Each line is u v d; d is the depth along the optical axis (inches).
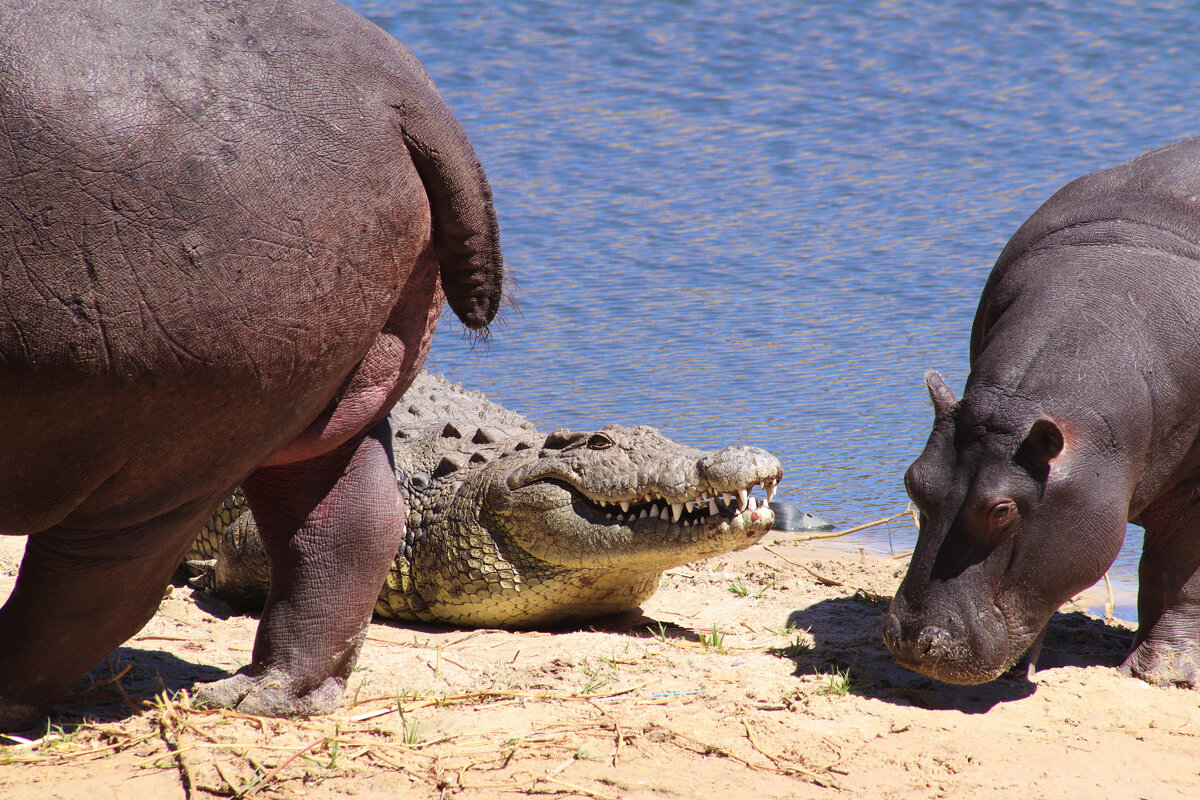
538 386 1111.6
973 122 2222.0
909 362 1171.3
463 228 412.8
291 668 468.1
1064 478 493.0
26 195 325.7
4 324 330.3
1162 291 536.7
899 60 2736.2
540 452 652.1
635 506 618.2
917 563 514.0
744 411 1051.3
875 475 938.7
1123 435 507.2
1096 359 514.0
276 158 354.3
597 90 2468.0
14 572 672.4
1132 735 493.0
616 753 444.5
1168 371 526.0
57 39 332.5
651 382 1122.0
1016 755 466.0
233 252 348.5
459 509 658.8
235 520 711.7
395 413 802.2
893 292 1384.1
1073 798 428.8
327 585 467.8
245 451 391.9
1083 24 3029.0
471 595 650.2
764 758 449.4
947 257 1503.4
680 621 665.0
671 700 508.4
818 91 2479.1
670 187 1843.0
